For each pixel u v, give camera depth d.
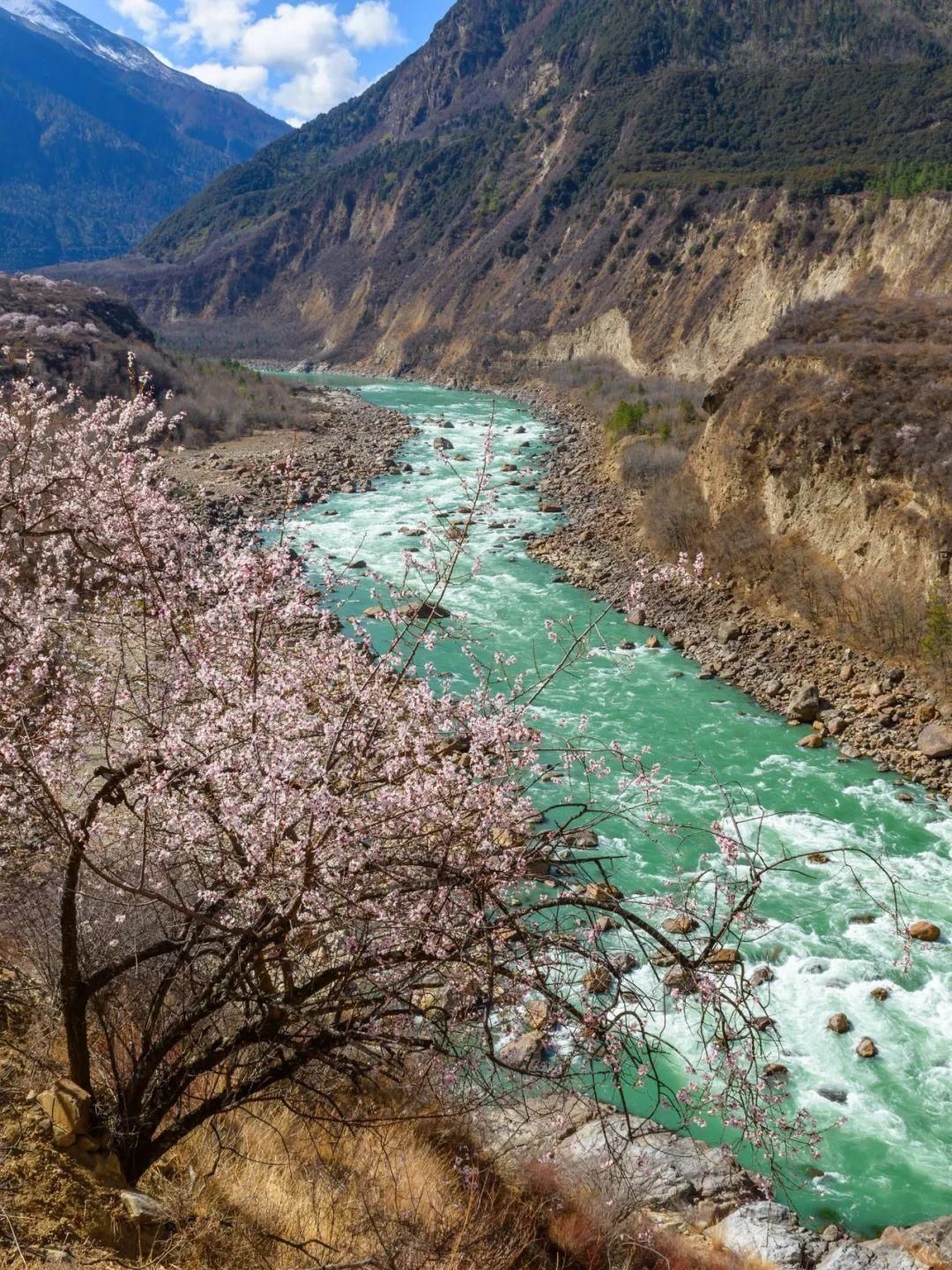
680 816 16.98
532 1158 8.09
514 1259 6.46
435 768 5.52
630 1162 9.19
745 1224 8.97
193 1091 6.65
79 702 5.73
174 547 6.58
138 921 6.59
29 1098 5.41
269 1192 6.20
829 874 15.75
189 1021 5.37
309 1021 5.37
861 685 22.70
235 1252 5.34
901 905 15.11
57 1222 4.74
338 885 5.06
